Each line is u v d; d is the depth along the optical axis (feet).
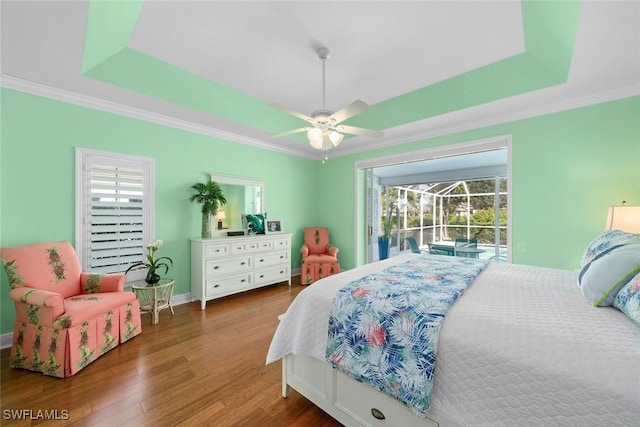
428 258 8.50
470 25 6.59
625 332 3.20
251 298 12.16
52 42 6.24
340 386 4.74
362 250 16.06
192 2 5.84
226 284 11.61
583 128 8.91
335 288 5.40
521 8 5.97
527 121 9.96
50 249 7.46
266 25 6.62
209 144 12.37
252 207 14.06
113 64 7.92
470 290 5.13
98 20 5.83
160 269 10.84
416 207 24.25
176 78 9.31
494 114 10.37
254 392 5.81
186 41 7.23
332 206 16.74
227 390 5.85
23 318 6.48
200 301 11.44
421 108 10.88
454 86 9.78
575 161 9.07
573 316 3.73
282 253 13.92
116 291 7.88
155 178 10.68
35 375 6.23
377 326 4.21
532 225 9.89
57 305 6.15
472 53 7.77
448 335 3.60
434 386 3.59
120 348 7.55
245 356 7.25
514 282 5.70
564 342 3.06
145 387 5.89
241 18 6.38
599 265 4.33
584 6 4.81
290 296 12.46
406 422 3.91
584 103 8.86
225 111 11.07
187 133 11.63
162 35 6.98
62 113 8.62
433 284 5.27
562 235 9.34
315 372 5.12
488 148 10.85
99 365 6.70
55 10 5.23
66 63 7.09
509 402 3.07
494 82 9.00
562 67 7.42
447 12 6.15
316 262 14.60
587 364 2.78
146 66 8.50
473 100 9.62
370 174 16.55
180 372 6.47
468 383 3.34
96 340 6.93
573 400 2.71
